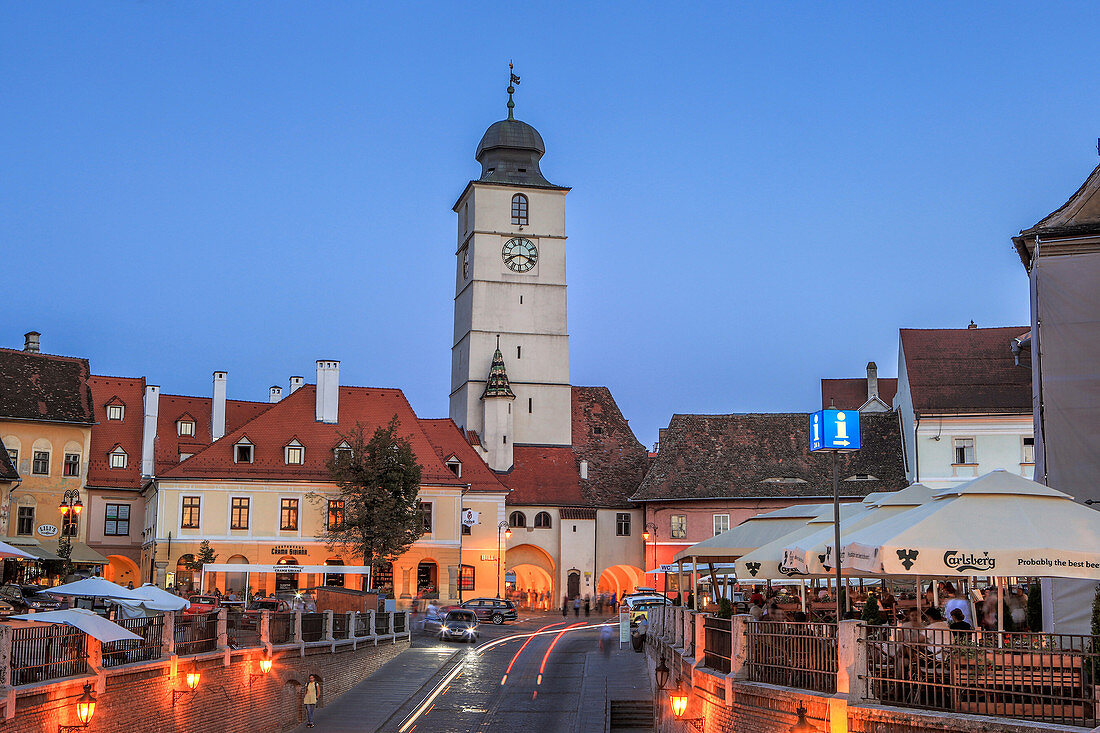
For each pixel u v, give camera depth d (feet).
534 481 325.01
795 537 96.73
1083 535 59.77
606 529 319.06
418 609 255.50
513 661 176.35
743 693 73.36
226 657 116.78
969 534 60.34
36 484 267.59
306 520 265.95
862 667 62.23
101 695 90.63
